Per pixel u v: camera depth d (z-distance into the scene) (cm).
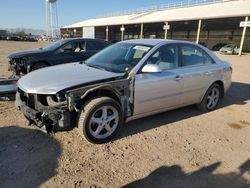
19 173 312
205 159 372
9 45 3156
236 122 533
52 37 6975
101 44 983
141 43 493
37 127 395
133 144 403
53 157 351
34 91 370
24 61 851
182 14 3741
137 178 317
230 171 344
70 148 378
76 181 304
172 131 463
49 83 377
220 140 439
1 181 296
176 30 5194
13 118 478
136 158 362
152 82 439
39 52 870
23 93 408
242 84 972
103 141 396
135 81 416
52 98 373
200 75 529
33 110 374
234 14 2798
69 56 907
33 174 312
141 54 454
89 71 429
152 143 410
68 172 321
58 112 358
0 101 577
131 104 424
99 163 345
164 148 396
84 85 374
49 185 295
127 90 413
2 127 436
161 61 468
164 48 479
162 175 326
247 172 344
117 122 407
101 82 389
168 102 481
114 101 395
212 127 496
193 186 307
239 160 375
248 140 446
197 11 3716
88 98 385
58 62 890
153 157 368
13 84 547
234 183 317
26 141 391
